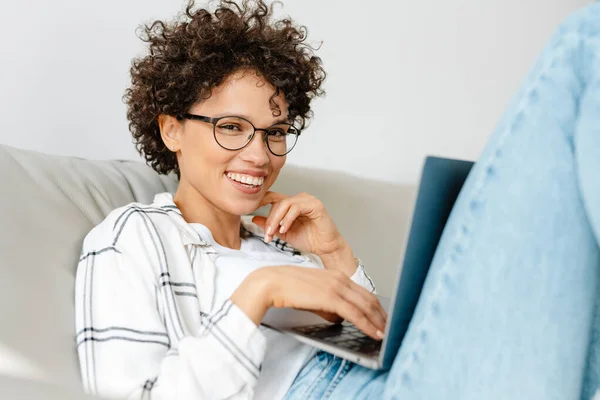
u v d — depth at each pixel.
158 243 0.94
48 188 1.04
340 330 0.89
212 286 0.97
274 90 1.08
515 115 0.64
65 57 1.50
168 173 1.32
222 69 1.04
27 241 0.88
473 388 0.65
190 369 0.77
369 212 1.68
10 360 0.71
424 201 0.70
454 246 0.66
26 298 0.80
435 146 2.28
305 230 1.26
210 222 1.14
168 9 1.66
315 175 1.65
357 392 0.83
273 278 0.84
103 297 0.85
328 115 2.01
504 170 0.64
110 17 1.56
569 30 0.63
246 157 1.05
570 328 0.65
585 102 0.61
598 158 0.60
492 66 2.36
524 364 0.64
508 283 0.64
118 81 1.59
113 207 1.15
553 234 0.63
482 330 0.65
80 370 0.80
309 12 1.93
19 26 1.43
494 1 2.31
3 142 1.43
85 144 1.56
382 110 2.13
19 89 1.44
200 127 1.06
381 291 1.66
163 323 0.87
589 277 0.65
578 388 0.67
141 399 0.77
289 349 0.97
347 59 2.03
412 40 2.15
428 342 0.66
